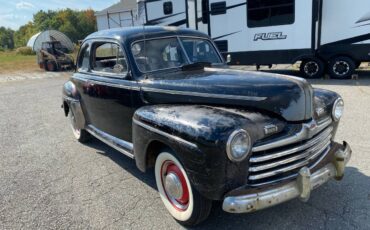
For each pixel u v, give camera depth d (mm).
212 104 3416
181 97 3611
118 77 4332
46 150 5852
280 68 13945
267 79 3391
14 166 5191
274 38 11281
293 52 11109
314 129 3180
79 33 78875
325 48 10828
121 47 4262
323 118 3486
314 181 3117
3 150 5977
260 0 11195
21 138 6664
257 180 2957
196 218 3191
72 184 4445
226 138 2721
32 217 3689
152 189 4191
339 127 5926
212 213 3539
